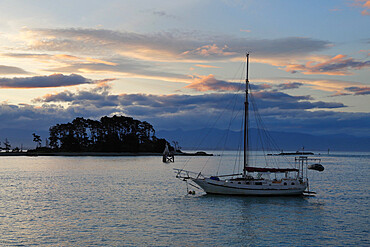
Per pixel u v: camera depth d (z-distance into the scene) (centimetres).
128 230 3759
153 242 3362
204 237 3541
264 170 6353
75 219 4219
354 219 4378
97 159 19450
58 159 19175
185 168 14312
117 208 4900
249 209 4953
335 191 6975
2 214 4478
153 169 12531
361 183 8544
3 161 17050
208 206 5147
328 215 4594
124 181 8312
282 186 6128
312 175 11044
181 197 5938
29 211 4666
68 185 7462
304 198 6003
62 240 3403
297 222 4197
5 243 3312
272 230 3822
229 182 6144
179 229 3819
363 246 3312
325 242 3422
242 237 3550
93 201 5441
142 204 5231
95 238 3472
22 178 8906
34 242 3344
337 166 16800
